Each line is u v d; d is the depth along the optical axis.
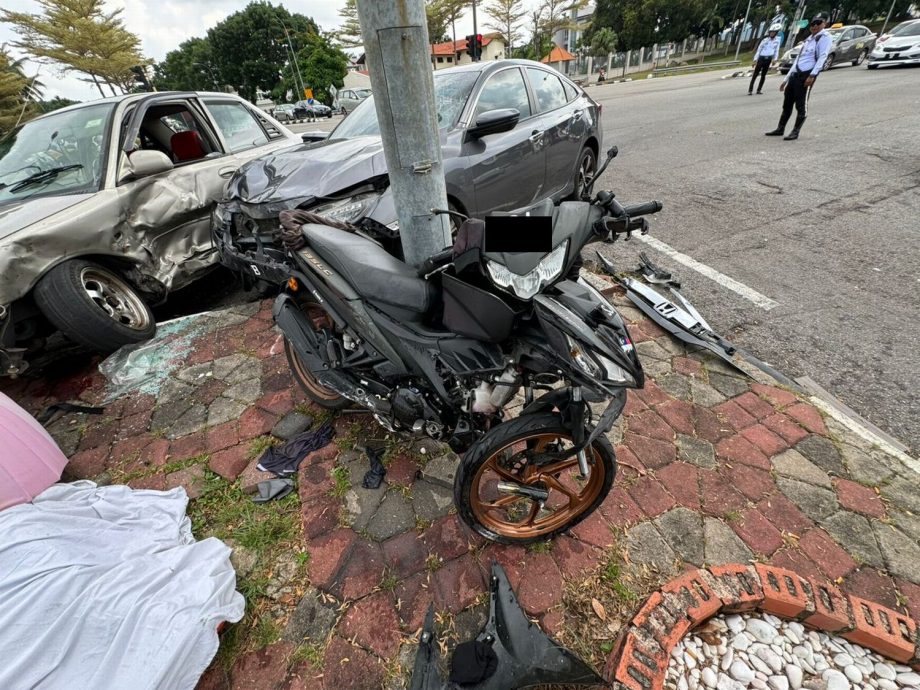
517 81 4.17
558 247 1.42
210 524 2.11
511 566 1.85
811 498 2.04
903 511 1.96
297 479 2.29
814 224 4.45
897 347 2.86
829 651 1.63
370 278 1.79
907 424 2.38
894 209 4.54
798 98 6.92
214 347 3.36
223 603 1.66
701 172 6.18
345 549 1.95
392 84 1.74
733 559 1.83
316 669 1.58
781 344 3.00
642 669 1.50
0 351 2.76
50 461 2.13
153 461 2.49
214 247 4.00
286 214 2.20
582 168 5.05
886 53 14.53
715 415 2.48
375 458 2.33
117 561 1.66
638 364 1.55
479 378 1.68
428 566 1.87
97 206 3.11
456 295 1.58
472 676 1.46
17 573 1.48
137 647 1.39
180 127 4.44
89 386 3.11
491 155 3.55
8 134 4.08
